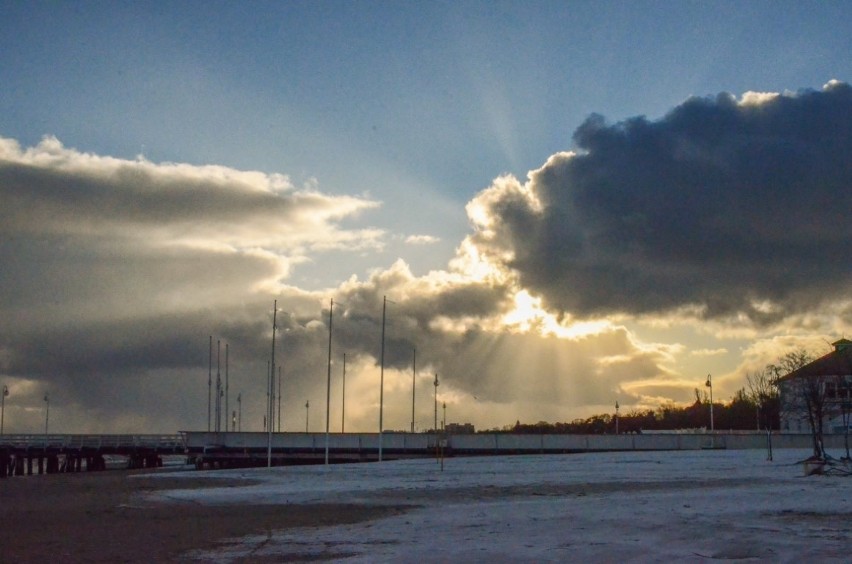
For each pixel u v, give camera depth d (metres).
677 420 186.38
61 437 119.94
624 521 30.75
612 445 109.38
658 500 39.41
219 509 43.34
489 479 62.00
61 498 56.84
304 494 52.03
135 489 65.12
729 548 23.55
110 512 43.47
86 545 29.12
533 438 110.44
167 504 47.94
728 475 59.16
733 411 171.88
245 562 23.98
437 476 68.00
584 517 32.66
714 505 35.94
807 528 27.73
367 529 31.55
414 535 29.05
